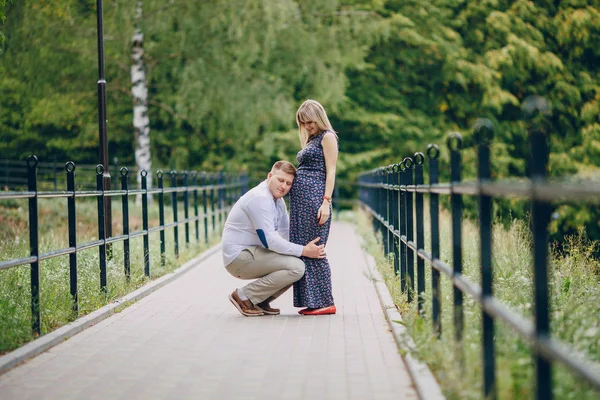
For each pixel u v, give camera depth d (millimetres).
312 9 32406
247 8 30094
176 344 7746
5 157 39906
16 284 9336
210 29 30562
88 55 30906
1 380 6324
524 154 40031
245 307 9359
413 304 8164
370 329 8406
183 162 39562
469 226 17125
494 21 38344
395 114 40625
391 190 13164
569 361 3334
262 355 7215
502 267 10703
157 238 19281
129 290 11094
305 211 9344
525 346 6012
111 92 34688
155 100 38031
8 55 29812
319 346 7566
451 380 5285
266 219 9203
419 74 41250
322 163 9422
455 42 38906
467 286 5285
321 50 32781
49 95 32406
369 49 38750
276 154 40219
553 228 28234
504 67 38125
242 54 31016
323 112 9461
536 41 38281
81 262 11570
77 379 6355
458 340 5746
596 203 3500
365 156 39562
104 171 13211
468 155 38719
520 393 4762
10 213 22344
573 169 35250
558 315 6844
